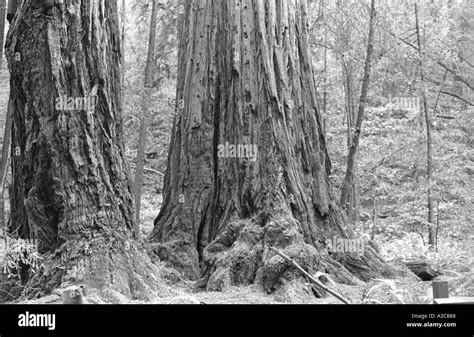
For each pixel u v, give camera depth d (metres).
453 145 17.62
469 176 17.70
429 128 15.84
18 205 8.00
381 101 17.11
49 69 7.40
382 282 6.08
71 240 7.20
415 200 16.98
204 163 10.38
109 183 7.53
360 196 17.97
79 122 7.43
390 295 5.84
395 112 17.47
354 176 16.06
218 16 10.70
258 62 9.98
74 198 7.29
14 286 7.54
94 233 7.25
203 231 10.19
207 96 10.57
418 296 6.52
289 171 9.49
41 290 6.98
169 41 17.91
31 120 7.49
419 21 17.38
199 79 10.63
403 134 16.86
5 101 18.80
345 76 17.38
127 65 21.02
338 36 16.36
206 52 10.69
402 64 17.09
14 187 8.03
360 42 16.64
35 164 7.47
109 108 7.70
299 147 9.98
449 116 18.56
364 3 14.74
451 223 16.97
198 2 10.91
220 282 8.69
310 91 10.45
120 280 7.04
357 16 16.20
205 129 10.48
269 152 9.53
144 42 19.50
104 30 7.78
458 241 16.25
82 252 7.09
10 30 7.68
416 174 18.17
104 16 7.82
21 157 7.88
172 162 10.94
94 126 7.54
